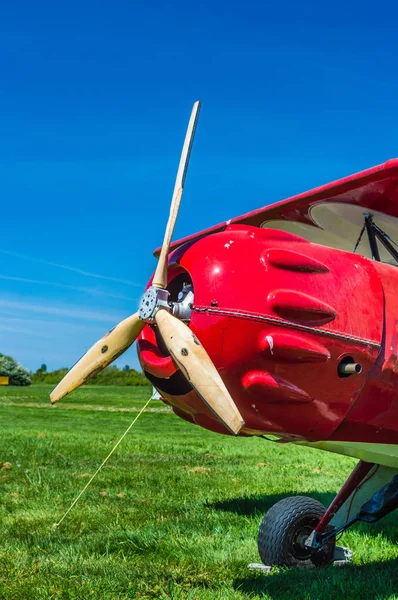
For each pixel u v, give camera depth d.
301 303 4.22
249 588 4.62
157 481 9.05
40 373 70.75
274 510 5.32
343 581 4.72
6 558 5.12
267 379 4.20
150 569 4.91
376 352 4.59
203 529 6.31
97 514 6.81
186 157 4.57
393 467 5.45
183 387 4.54
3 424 19.05
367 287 4.67
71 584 4.46
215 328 4.16
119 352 4.64
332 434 4.79
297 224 6.37
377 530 6.71
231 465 11.18
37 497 7.63
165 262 4.38
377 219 5.77
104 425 19.80
